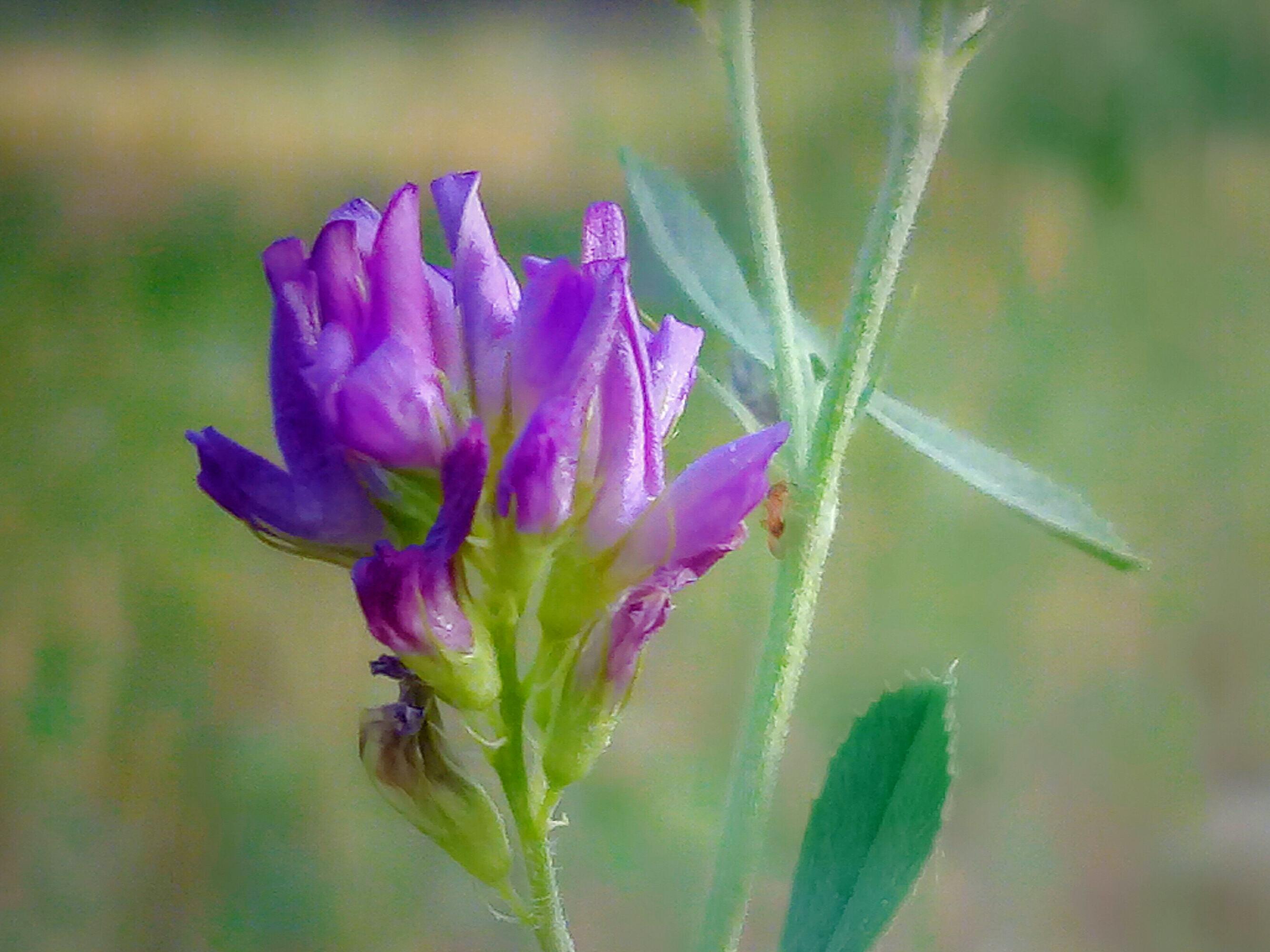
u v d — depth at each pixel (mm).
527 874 49
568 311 45
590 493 46
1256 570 152
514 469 45
